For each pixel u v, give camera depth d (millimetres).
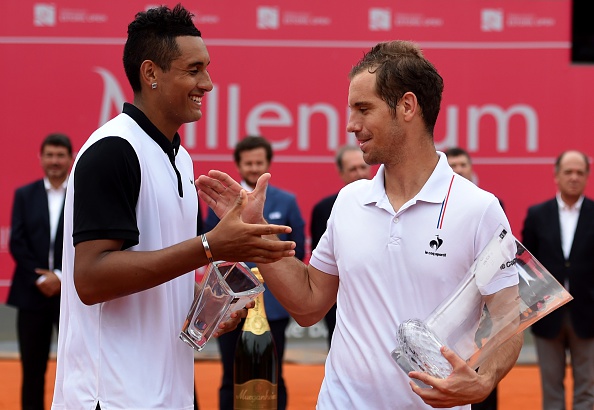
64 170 20953
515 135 27688
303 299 9594
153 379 8836
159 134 9055
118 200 8445
